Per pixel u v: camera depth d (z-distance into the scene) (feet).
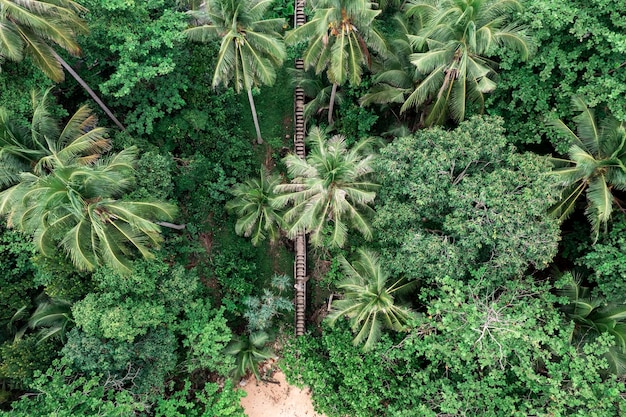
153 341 56.75
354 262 59.21
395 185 53.11
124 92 57.82
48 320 57.41
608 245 50.16
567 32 51.29
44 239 46.50
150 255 52.19
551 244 47.78
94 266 49.06
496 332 46.73
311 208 53.01
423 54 50.47
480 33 46.03
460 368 48.70
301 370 59.26
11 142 47.57
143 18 59.72
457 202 48.93
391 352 52.13
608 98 48.93
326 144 58.29
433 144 51.90
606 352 48.70
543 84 53.26
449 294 48.34
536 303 48.19
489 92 56.59
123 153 52.54
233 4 48.11
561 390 44.52
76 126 52.21
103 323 51.16
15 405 48.34
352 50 53.01
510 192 48.42
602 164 49.34
